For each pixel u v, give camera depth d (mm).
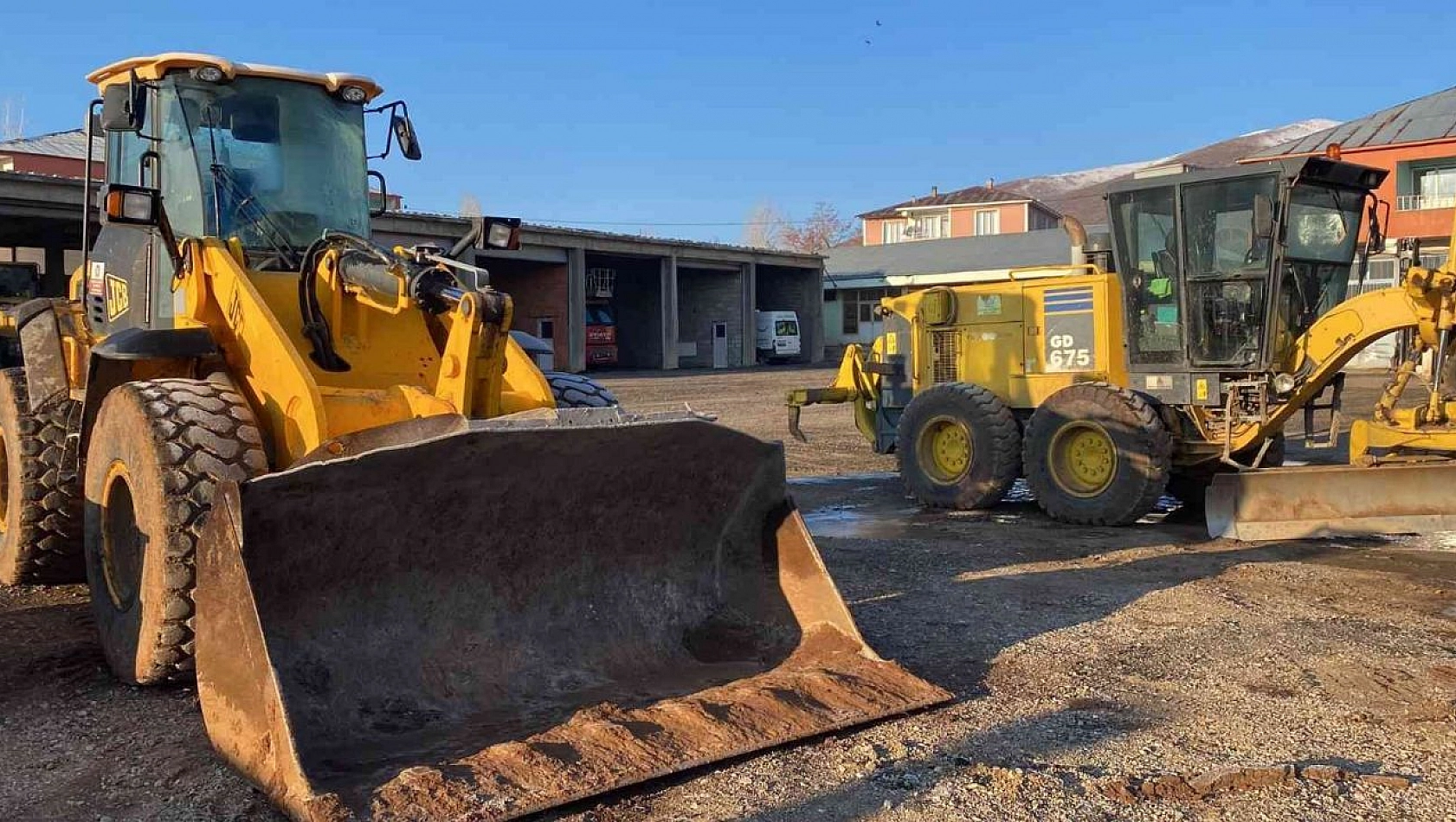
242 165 6016
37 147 32438
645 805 3660
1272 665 5195
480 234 5660
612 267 43719
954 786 3803
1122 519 9000
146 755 4133
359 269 5242
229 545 3865
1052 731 4332
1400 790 3773
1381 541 8281
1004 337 10641
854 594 6734
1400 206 36406
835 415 20375
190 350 5227
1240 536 8398
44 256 28516
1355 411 18797
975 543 8453
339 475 4020
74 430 6516
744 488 5152
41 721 4500
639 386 29422
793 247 96312
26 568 6695
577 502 4711
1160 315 9523
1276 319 8922
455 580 4508
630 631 4895
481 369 4852
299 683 4078
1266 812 3621
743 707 4250
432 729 4172
